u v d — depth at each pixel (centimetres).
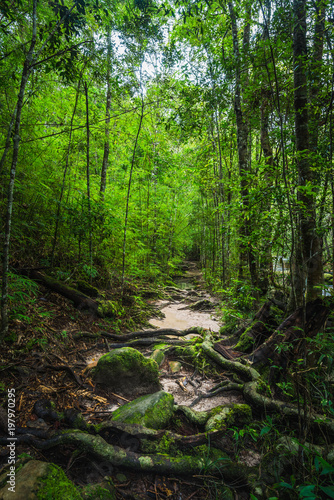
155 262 1152
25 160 509
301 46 291
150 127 827
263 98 477
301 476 216
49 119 625
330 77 284
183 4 410
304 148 296
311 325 321
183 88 588
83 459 216
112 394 319
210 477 222
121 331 518
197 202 1407
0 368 282
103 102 682
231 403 303
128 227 670
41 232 547
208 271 1272
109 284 653
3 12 330
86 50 426
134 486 208
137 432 237
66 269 561
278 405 286
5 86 402
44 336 365
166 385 372
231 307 581
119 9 484
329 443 252
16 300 383
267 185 362
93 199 600
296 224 311
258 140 726
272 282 607
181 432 270
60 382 306
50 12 377
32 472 164
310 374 284
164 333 539
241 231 523
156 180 1062
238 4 489
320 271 318
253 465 241
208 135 863
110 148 786
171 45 550
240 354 415
